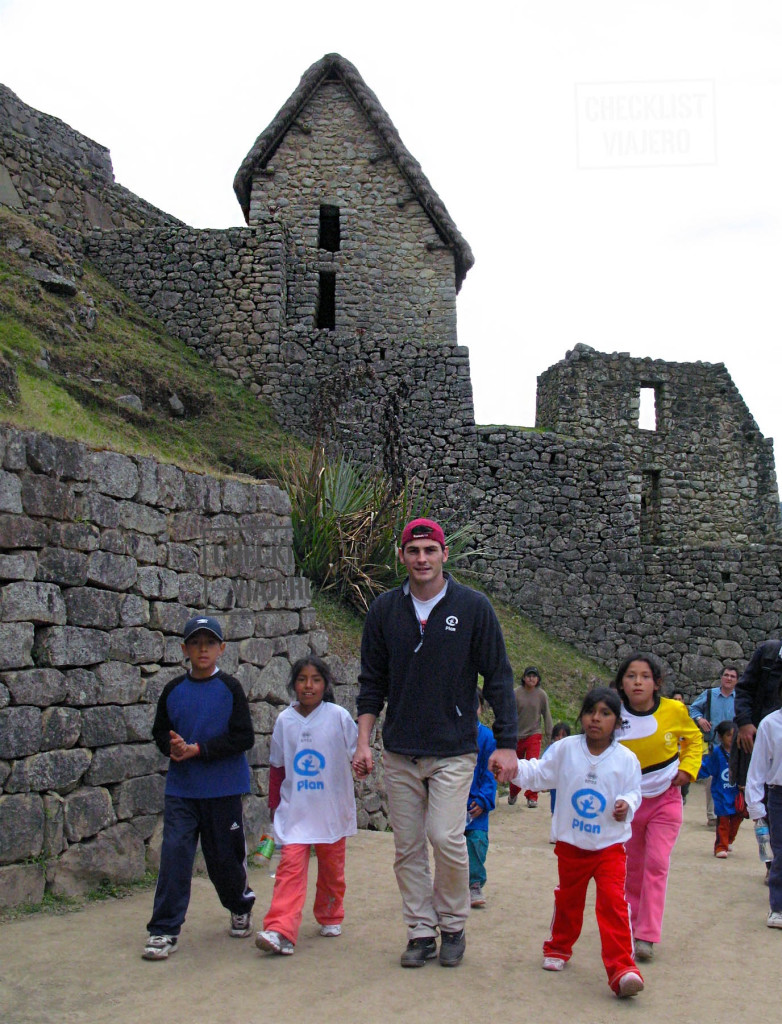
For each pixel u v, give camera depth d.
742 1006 4.21
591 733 4.61
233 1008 3.99
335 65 20.02
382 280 19.56
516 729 4.73
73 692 5.67
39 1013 3.88
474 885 5.94
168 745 4.94
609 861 4.47
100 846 5.67
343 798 5.10
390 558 11.91
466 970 4.58
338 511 11.65
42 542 5.60
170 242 18.14
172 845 4.76
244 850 5.02
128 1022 3.82
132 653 6.13
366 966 4.58
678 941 5.27
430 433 17.03
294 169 19.84
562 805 4.64
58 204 19.31
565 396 22.62
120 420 12.62
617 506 17.19
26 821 5.27
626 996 4.26
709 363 23.67
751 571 17.12
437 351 17.41
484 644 4.76
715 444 23.47
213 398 15.94
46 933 4.86
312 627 8.22
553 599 16.70
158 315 17.91
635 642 16.80
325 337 17.62
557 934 4.66
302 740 5.08
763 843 7.42
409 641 4.73
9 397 8.92
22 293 14.10
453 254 19.81
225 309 17.80
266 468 14.48
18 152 18.59
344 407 17.00
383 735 4.82
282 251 18.12
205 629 5.04
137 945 4.77
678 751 5.23
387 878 6.41
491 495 16.86
